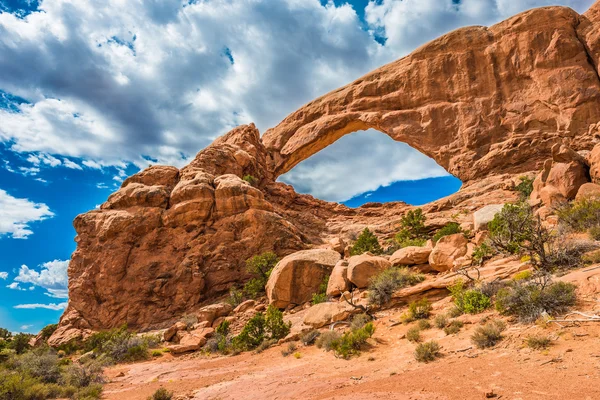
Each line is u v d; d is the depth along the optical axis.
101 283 30.84
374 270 18.44
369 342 11.82
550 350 7.20
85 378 13.97
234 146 46.19
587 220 14.76
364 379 8.57
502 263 14.57
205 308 22.77
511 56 44.38
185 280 30.12
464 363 7.85
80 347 26.39
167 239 32.41
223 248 31.73
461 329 10.23
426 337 10.72
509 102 43.22
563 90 40.06
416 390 6.85
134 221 32.62
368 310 15.03
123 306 30.03
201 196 33.81
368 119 51.81
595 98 38.41
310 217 45.88
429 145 46.41
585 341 7.11
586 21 43.41
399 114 49.47
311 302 21.12
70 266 33.31
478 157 42.78
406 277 16.38
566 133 38.47
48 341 29.09
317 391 8.35
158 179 37.47
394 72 52.47
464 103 45.62
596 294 8.76
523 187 31.94
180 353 18.50
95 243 32.84
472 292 11.52
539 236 12.34
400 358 9.68
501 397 5.80
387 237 34.75
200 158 41.25
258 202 34.38
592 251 11.80
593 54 40.88
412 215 31.36
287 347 14.23
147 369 15.91
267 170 54.38
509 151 40.53
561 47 41.53
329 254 24.12
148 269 31.11
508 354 7.68
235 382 11.13
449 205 37.69
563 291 9.03
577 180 19.22
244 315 21.84
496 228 16.95
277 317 16.78
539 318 8.73
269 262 29.41
